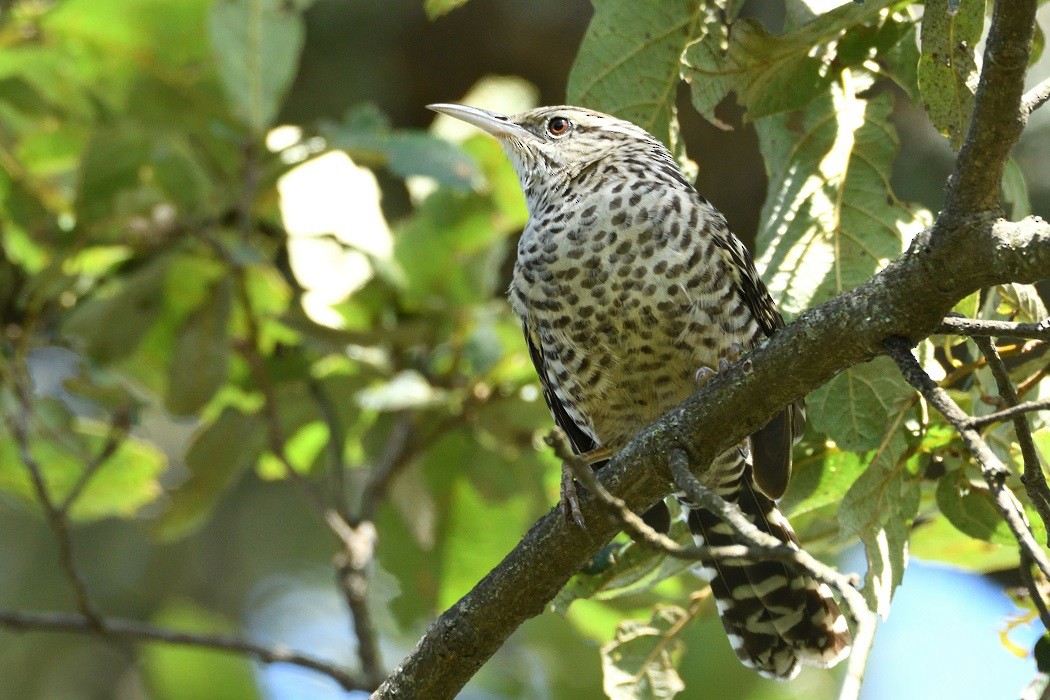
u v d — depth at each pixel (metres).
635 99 7.65
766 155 7.78
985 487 7.43
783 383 6.23
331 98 14.23
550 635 12.19
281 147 10.67
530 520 10.62
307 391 10.59
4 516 14.60
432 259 10.37
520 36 14.51
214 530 14.95
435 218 10.51
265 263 9.59
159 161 10.23
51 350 11.91
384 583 14.11
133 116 11.44
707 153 14.11
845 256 7.57
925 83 6.43
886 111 7.66
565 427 9.09
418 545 10.87
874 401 7.26
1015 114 5.37
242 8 10.23
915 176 12.88
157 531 10.55
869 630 4.61
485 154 10.88
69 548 9.67
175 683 11.55
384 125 10.27
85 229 10.21
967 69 6.32
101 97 11.48
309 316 9.88
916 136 13.06
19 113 11.40
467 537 10.84
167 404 9.86
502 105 11.55
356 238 10.22
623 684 8.17
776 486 7.53
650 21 7.49
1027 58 5.25
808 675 12.18
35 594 14.38
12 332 10.15
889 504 7.34
